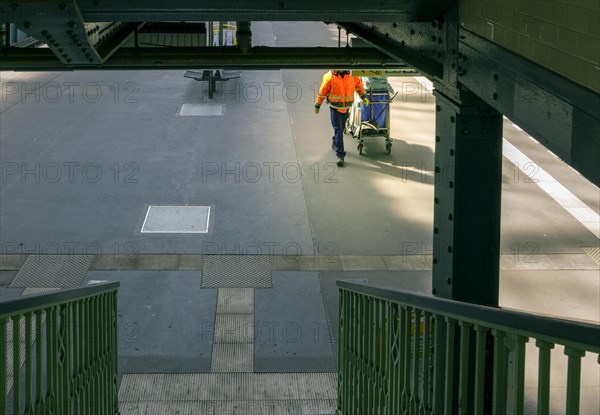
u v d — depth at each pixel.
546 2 4.02
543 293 12.27
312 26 37.59
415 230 14.77
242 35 7.18
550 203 16.20
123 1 5.70
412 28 6.31
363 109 18.95
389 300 5.39
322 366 10.27
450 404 3.94
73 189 16.50
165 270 12.95
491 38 4.82
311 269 13.12
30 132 20.67
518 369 2.95
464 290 5.89
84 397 6.16
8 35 7.05
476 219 5.79
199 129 21.23
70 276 12.73
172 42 10.82
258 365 10.23
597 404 9.13
